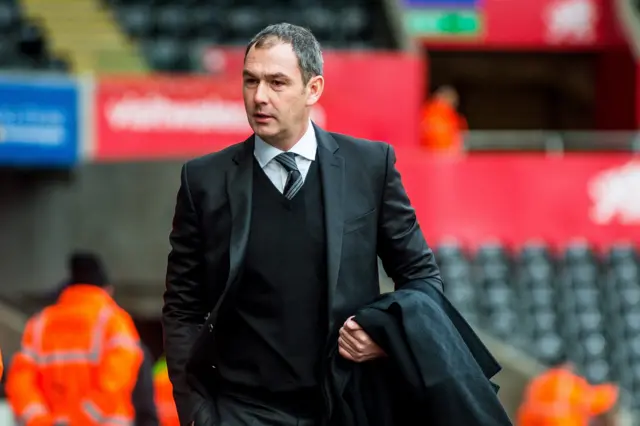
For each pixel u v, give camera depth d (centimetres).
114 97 4175
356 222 1321
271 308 1314
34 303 3938
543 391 3547
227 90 4288
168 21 5931
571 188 4788
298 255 1312
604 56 6444
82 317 2250
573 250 4772
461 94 7094
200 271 1364
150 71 4984
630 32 6212
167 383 2970
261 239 1313
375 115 5131
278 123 1294
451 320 1323
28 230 3944
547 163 4769
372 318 1268
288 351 1312
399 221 1347
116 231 3938
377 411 1297
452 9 6297
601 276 4769
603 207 4806
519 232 4747
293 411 1326
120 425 2245
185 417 1331
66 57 4884
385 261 1378
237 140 4303
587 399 3547
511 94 7144
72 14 5291
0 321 3547
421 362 1254
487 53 6925
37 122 3831
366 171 1339
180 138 4253
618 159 4822
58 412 2250
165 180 3916
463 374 1260
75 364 2248
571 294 4700
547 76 6950
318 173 1327
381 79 5144
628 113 6231
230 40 5959
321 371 1300
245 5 6134
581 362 4581
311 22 5997
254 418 1322
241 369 1330
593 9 6347
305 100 1305
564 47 6369
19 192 3947
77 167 3938
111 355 2236
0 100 3794
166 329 1372
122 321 2277
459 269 4594
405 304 1273
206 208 1330
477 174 4716
